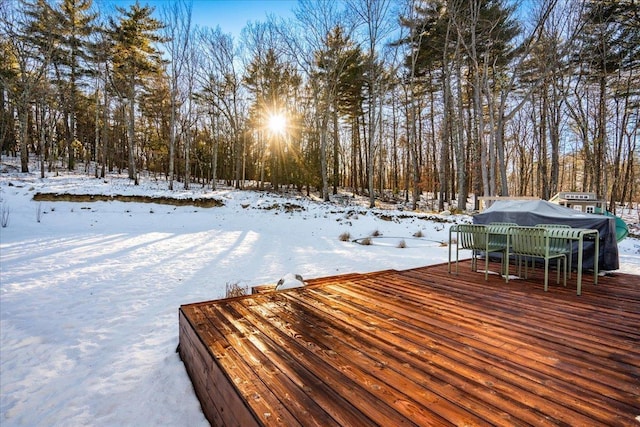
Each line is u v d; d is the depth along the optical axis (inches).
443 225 487.5
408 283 155.3
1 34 556.4
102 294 183.8
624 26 512.1
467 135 817.5
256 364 74.0
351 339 88.5
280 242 366.3
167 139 863.7
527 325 99.2
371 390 62.9
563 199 273.0
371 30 602.9
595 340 87.7
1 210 428.8
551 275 171.2
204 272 233.5
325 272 234.2
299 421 53.4
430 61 653.9
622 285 150.1
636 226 565.9
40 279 206.5
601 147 610.2
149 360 115.5
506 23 498.0
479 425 52.2
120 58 661.9
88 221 447.8
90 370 109.3
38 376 105.7
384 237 424.2
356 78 742.5
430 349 82.0
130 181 697.0
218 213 539.8
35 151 1002.7
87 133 941.2
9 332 135.8
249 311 112.9
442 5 544.4
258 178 986.1
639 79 584.7
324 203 650.8
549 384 65.2
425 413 55.4
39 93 613.0
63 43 642.2
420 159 899.4
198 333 93.1
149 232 407.8
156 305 169.0
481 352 80.3
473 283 155.0
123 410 89.3
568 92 606.2
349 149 1224.8
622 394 61.6
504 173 460.8
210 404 81.6
